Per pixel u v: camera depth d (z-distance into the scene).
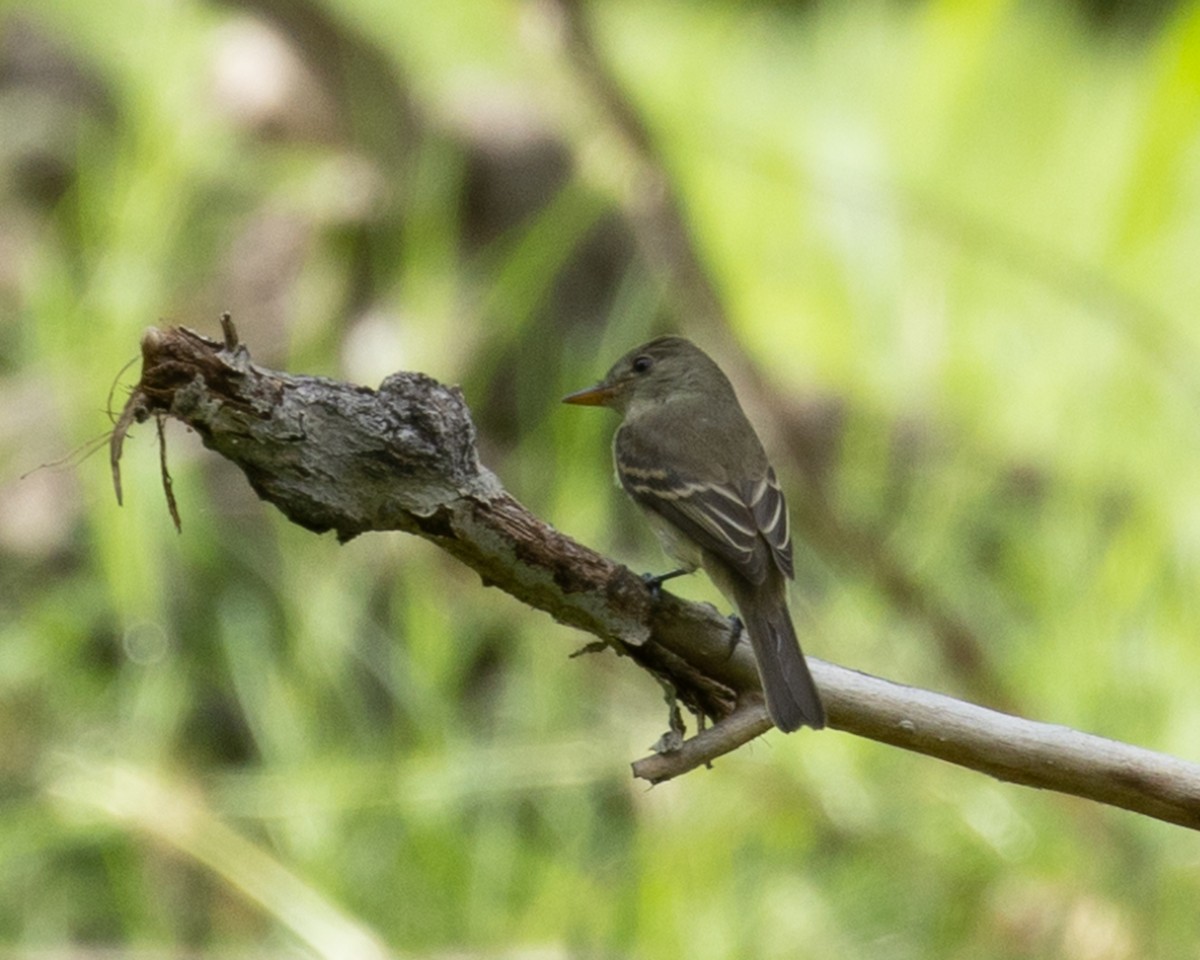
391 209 12.08
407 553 10.38
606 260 12.14
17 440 11.19
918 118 12.40
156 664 10.14
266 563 10.48
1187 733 9.62
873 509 11.12
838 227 11.89
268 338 11.77
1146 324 11.24
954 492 10.95
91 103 12.64
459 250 12.26
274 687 9.94
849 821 9.30
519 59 12.27
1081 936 9.06
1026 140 12.32
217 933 9.26
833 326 11.94
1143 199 11.60
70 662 10.30
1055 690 9.96
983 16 12.66
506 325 11.66
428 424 5.05
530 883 9.19
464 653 10.14
